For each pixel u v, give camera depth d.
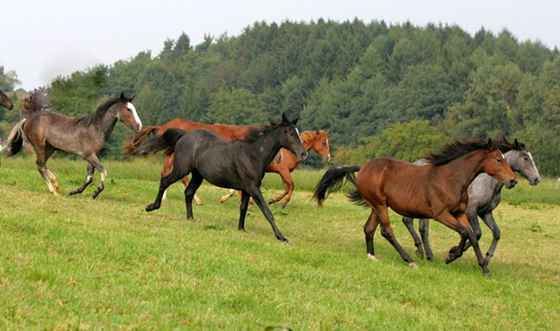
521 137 74.81
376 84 120.75
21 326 7.52
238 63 163.62
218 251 12.15
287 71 148.50
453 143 14.00
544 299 12.66
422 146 74.62
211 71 159.38
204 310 8.92
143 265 10.55
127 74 155.62
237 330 8.38
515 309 11.65
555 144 72.38
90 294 8.86
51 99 55.06
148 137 18.47
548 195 27.59
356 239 17.66
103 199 18.27
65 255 10.47
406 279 12.45
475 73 108.94
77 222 13.15
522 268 15.66
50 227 11.82
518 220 22.84
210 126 19.73
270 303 9.66
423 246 16.77
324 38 157.38
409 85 115.38
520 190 28.64
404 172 14.15
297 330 8.77
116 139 56.59
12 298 8.24
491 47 144.62
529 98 89.06
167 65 160.38
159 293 9.38
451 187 13.79
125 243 11.60
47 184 17.53
